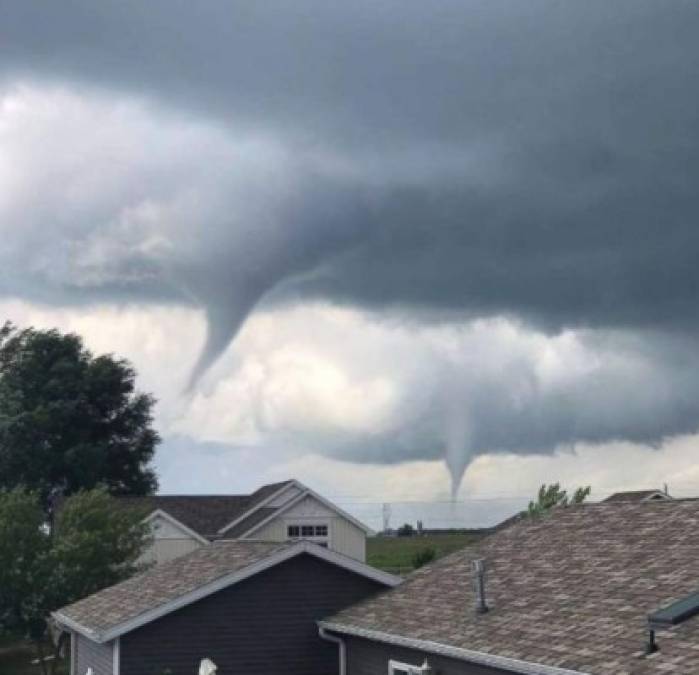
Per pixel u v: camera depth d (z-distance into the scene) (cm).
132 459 8012
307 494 5359
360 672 2391
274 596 2617
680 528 1944
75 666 3102
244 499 5919
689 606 1445
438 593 2230
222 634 2581
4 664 4362
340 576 2664
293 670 2600
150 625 2550
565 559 2059
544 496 3847
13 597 3841
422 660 2047
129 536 4062
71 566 3872
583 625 1650
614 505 2294
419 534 9738
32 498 4006
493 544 2423
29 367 7800
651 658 1412
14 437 7512
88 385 7800
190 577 2744
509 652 1656
